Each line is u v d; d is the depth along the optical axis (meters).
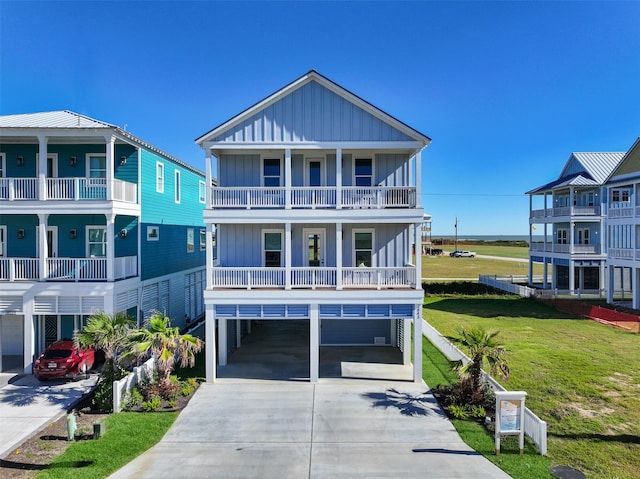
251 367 16.34
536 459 9.50
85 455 9.63
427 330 21.00
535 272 54.84
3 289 15.64
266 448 10.17
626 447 9.98
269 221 15.16
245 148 15.45
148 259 19.25
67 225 18.11
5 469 9.06
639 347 18.64
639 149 26.50
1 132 15.63
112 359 12.51
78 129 15.82
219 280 15.60
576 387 13.76
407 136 15.32
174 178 22.42
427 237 146.50
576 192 35.41
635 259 26.19
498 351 12.09
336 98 15.37
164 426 11.19
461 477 8.84
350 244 17.42
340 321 19.47
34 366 15.02
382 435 10.80
